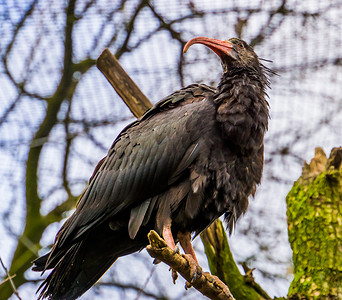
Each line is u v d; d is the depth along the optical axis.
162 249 9.00
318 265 11.48
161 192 10.69
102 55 12.93
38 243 17.66
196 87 11.26
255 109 10.67
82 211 11.08
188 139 10.55
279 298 11.50
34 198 18.05
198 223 10.95
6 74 18.36
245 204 10.98
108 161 11.23
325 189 12.16
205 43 11.69
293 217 12.27
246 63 11.52
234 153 10.57
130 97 12.84
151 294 18.22
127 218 10.92
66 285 11.13
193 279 9.55
